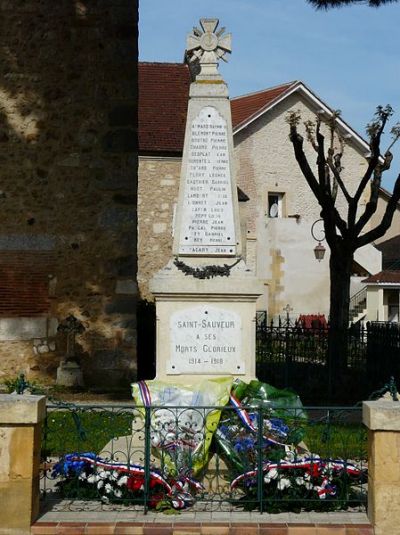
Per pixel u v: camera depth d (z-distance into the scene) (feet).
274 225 111.75
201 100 31.81
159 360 30.50
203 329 30.60
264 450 25.76
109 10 50.60
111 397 46.80
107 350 50.16
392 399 24.99
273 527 23.18
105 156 50.47
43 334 49.93
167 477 25.66
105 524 23.30
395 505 23.11
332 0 48.91
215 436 27.07
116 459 27.14
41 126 50.39
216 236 31.32
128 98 50.62
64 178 50.39
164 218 83.51
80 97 50.55
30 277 50.06
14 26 50.39
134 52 50.62
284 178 121.90
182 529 23.08
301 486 25.07
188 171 31.63
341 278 58.18
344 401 49.70
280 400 28.94
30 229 50.14
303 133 122.21
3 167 50.21
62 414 35.27
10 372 49.65
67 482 25.89
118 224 50.47
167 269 30.83
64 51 50.55
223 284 30.50
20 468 23.17
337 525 23.40
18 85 50.39
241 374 30.60
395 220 136.36
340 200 126.62
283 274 111.24
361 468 26.07
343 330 53.62
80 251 50.29
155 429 26.45
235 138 120.06
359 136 125.18
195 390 28.14
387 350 52.85
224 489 26.55
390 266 123.24
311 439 31.94
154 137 84.53
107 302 50.29
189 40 32.19
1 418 23.09
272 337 58.23
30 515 23.16
